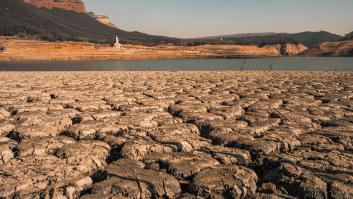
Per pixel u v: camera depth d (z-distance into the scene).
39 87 17.22
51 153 6.03
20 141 7.00
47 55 165.00
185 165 5.24
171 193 4.48
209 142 6.67
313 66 79.50
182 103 11.31
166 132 7.20
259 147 6.09
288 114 9.13
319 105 10.98
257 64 99.38
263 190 4.61
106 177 4.96
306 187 4.46
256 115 9.05
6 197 4.33
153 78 24.62
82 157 5.59
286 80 21.59
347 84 18.05
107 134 7.20
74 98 12.56
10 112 9.91
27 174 4.91
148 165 5.40
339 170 4.93
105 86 17.97
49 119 8.51
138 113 9.42
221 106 10.77
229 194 4.45
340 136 6.73
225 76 26.61
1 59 155.38
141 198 4.38
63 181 4.71
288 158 5.48
